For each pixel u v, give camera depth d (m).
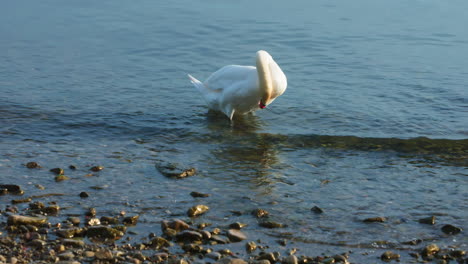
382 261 7.43
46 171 10.03
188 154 11.16
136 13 21.97
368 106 13.79
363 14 22.20
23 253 7.29
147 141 11.81
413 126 12.62
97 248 7.50
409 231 8.23
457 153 11.31
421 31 20.25
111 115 13.07
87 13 21.92
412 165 10.70
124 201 8.98
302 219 8.55
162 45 18.69
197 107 13.81
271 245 7.75
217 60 17.55
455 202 9.19
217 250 7.55
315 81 15.59
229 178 10.02
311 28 20.45
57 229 7.94
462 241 7.96
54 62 16.91
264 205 8.96
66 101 13.89
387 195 9.42
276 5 23.20
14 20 20.77
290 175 10.19
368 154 11.23
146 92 14.74
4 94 14.16
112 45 18.62
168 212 8.66
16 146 11.25
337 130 12.43
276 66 12.42
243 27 20.48
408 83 15.35
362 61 17.22
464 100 14.18
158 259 7.26
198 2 23.45
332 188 9.66
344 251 7.65
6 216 8.28
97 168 10.16
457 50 18.33
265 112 13.45
